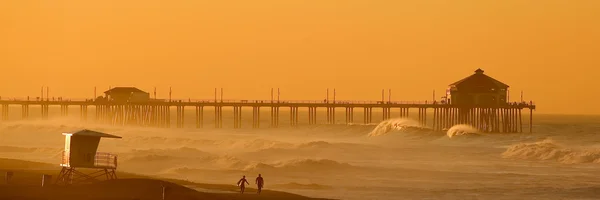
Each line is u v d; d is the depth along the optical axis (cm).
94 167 14725
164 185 14300
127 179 14562
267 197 14525
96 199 13125
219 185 16425
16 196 13062
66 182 14512
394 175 19488
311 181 18350
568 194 16625
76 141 14600
